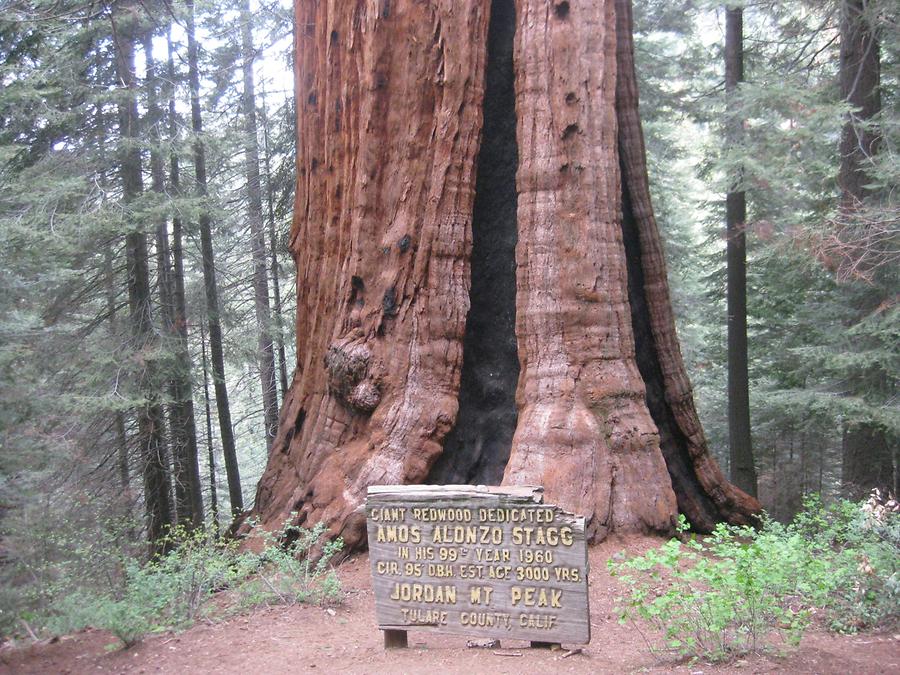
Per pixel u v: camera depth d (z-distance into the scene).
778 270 15.90
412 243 8.60
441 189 8.53
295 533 8.49
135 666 5.49
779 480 18.61
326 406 9.16
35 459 8.66
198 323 19.22
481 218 8.88
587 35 8.23
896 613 5.68
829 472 19.64
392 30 8.78
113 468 16.84
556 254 8.12
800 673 4.50
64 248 12.20
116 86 15.38
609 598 6.53
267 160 19.61
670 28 17.39
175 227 16.62
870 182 13.21
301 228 10.62
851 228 11.84
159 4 13.95
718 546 5.62
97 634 6.46
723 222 20.12
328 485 8.54
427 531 5.30
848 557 5.97
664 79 19.09
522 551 5.10
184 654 5.66
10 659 5.84
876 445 13.85
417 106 8.65
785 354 16.69
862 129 12.79
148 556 13.79
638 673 4.71
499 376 8.74
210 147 16.06
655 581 6.59
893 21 12.97
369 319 8.73
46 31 10.93
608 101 8.34
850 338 13.03
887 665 4.65
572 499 7.47
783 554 5.07
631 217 9.09
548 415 7.83
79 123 15.21
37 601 6.98
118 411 15.63
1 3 10.89
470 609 5.19
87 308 18.23
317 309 9.85
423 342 8.49
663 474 7.91
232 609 6.72
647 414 8.12
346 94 9.27
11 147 9.63
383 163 8.86
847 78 13.72
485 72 8.69
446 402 8.41
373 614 6.59
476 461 8.50
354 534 8.12
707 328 24.61
